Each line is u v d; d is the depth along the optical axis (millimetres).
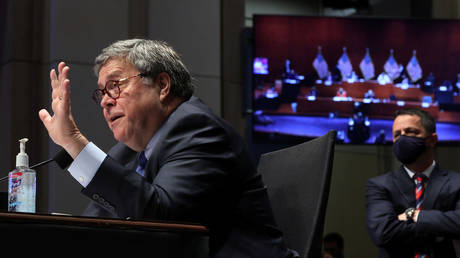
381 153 12102
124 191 2076
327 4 11523
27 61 7242
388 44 9227
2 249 1418
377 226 4328
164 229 1631
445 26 9328
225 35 8602
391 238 4246
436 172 4504
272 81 8812
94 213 2904
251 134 8812
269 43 8852
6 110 7172
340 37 9117
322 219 2439
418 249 4180
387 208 4402
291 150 2795
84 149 2123
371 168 12266
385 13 11250
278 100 8805
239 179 2357
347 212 12227
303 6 11695
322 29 9070
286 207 2643
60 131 2148
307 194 2549
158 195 2105
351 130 8977
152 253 1602
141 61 2535
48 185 6855
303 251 2443
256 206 2350
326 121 8953
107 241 1546
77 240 1508
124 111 2518
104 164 2102
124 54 2564
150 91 2539
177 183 2172
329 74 9016
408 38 9273
